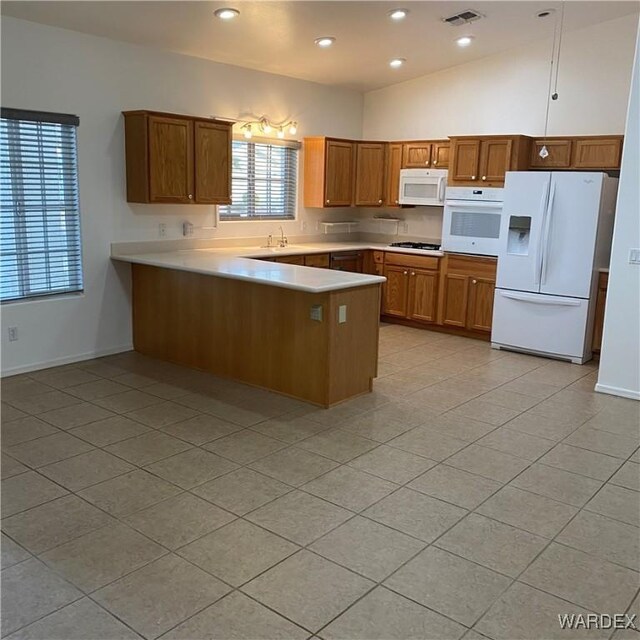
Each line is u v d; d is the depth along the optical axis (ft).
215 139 17.93
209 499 9.73
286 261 19.77
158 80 17.67
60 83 15.53
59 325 16.53
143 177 16.69
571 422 13.35
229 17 15.56
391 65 21.21
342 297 13.60
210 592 7.51
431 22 17.25
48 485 10.09
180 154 17.15
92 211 16.70
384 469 10.89
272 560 8.18
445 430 12.75
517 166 19.39
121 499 9.68
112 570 7.90
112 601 7.32
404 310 22.59
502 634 6.90
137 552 8.30
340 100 23.77
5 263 15.31
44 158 15.60
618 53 18.70
